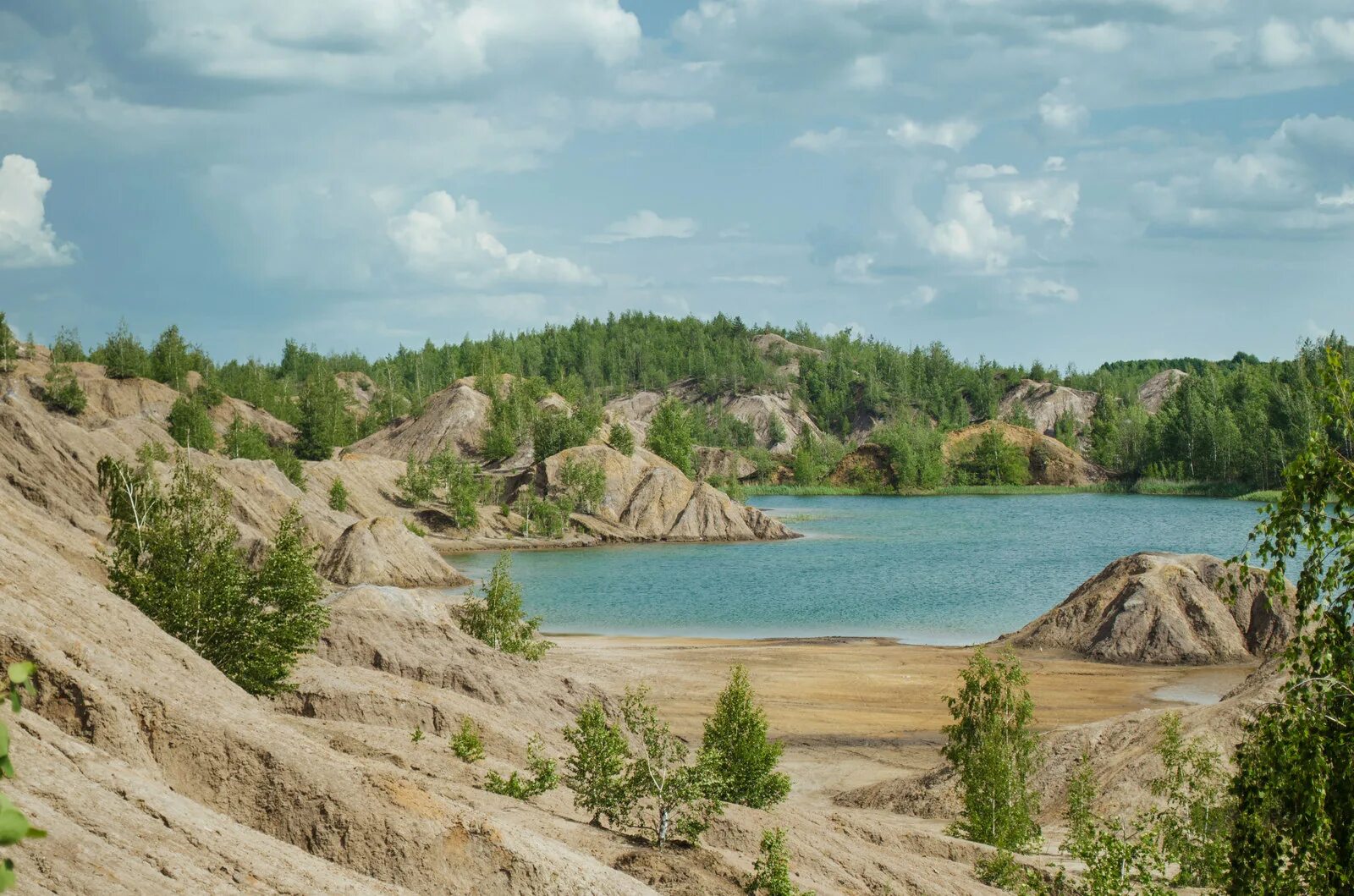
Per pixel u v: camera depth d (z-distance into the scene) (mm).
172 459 89125
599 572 106625
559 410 182875
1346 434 12430
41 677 17844
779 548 127750
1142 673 58781
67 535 35969
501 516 140875
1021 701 33281
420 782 22172
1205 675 58188
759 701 51625
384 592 46000
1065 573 102375
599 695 45375
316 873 16078
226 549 30984
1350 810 11844
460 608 51031
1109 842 21688
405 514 136500
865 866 26250
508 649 49688
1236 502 184000
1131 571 67750
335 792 18844
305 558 31297
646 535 139125
